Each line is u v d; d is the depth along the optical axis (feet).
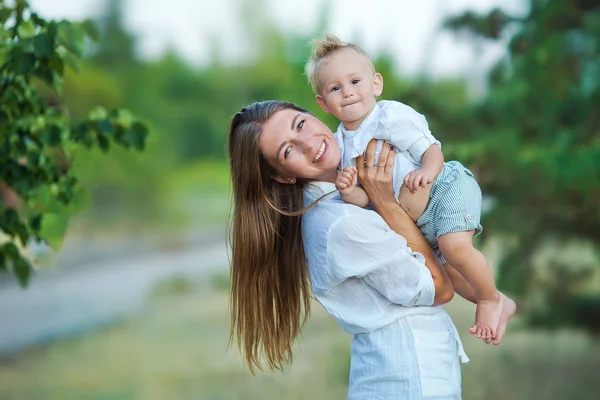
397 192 9.88
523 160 28.71
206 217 116.67
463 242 9.68
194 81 133.90
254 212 10.69
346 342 45.62
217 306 57.88
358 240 9.71
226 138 10.86
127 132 14.44
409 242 9.87
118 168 105.19
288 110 10.31
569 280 31.37
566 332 42.27
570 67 29.78
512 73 31.27
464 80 33.12
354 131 10.11
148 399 34.86
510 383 34.40
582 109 30.99
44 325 52.11
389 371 9.85
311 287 10.40
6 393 36.65
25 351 45.19
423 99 30.66
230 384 37.63
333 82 10.03
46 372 40.75
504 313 10.11
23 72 12.51
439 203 9.76
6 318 54.44
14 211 13.57
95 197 107.04
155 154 117.60
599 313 32.55
